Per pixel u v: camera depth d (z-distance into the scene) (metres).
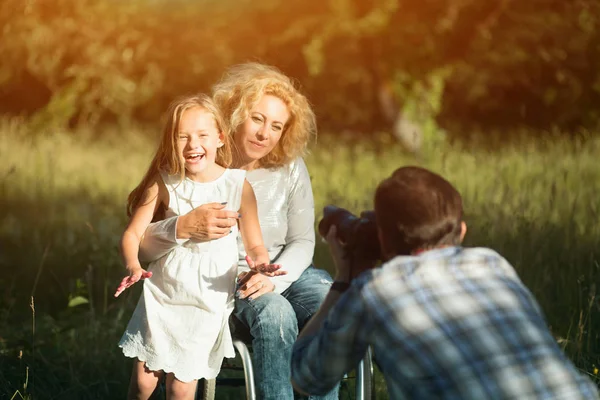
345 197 8.05
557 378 2.31
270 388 3.30
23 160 11.32
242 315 3.43
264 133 3.67
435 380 2.32
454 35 15.52
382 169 11.32
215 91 3.79
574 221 6.66
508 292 2.43
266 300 3.38
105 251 6.84
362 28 14.45
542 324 2.41
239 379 3.70
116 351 5.05
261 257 3.41
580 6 15.57
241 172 3.45
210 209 3.25
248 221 3.48
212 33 19.08
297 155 3.85
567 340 4.79
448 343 2.34
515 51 16.22
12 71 17.83
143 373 3.32
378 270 2.48
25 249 7.14
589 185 8.33
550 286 5.73
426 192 2.51
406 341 2.37
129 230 3.33
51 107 16.81
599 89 15.93
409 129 14.43
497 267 2.49
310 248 3.82
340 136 16.58
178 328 3.29
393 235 2.55
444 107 17.41
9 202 8.99
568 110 16.17
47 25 17.48
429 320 2.38
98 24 17.95
